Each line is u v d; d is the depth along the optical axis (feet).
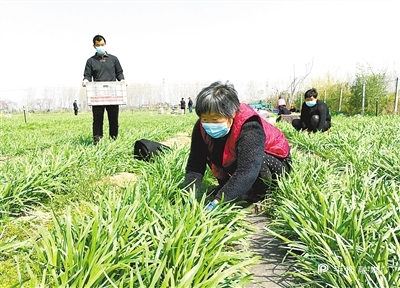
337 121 38.37
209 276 6.63
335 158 16.51
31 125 48.88
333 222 7.74
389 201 8.65
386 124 31.94
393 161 13.32
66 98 305.94
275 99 118.62
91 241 6.59
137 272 5.65
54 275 5.73
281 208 9.30
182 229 6.82
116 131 24.16
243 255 7.13
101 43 22.34
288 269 7.63
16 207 10.68
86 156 16.07
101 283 6.16
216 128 8.83
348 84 84.74
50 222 9.88
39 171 12.01
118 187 13.32
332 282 6.31
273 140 11.14
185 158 14.19
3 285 6.63
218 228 7.77
